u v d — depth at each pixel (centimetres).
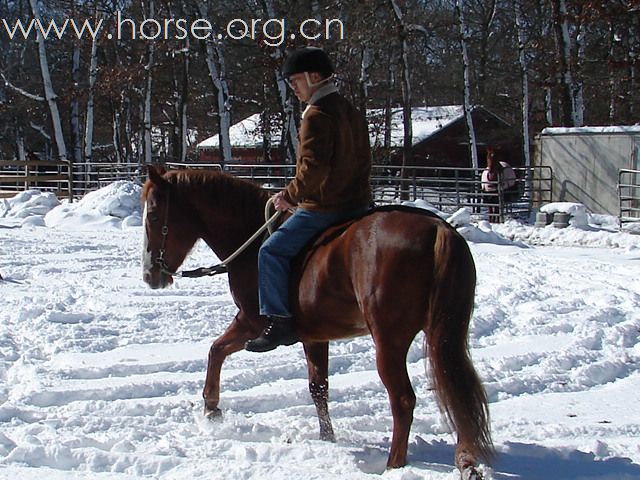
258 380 678
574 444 525
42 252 1422
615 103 3328
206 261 1302
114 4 3562
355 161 498
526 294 1024
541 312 927
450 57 4175
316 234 498
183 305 957
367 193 509
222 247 560
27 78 4362
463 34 3134
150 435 532
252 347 510
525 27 3394
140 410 588
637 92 3206
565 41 2639
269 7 3077
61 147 3266
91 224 1905
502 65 4222
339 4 3014
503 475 471
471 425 412
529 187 2250
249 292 537
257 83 3906
